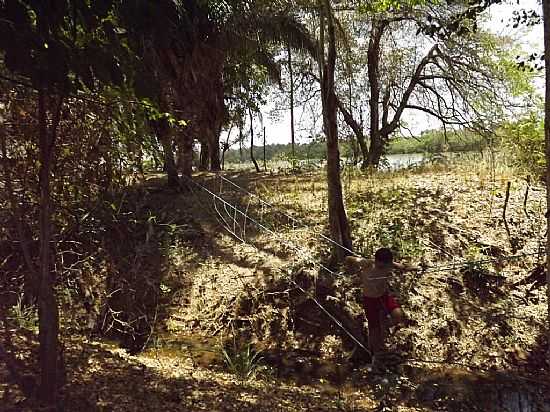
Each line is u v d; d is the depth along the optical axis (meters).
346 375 7.09
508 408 6.16
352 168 16.05
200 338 8.32
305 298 8.48
